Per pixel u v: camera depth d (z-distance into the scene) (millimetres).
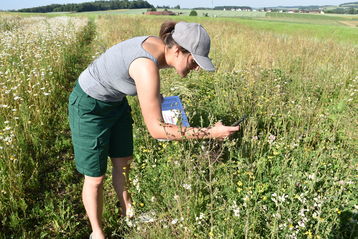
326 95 5457
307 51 8688
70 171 3656
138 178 2914
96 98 2125
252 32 14680
